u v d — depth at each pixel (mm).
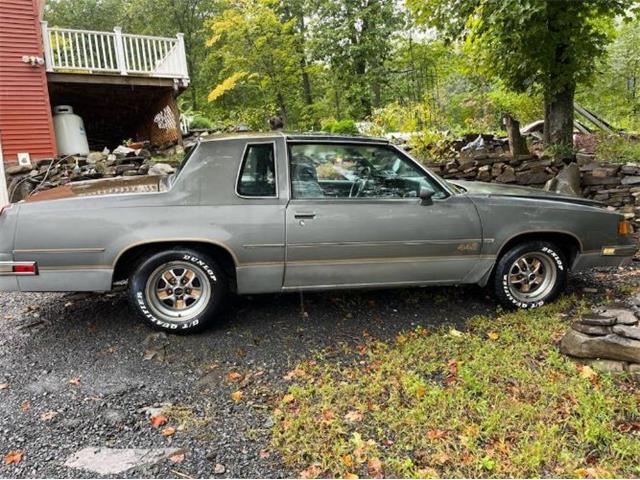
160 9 27672
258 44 19312
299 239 3301
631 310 2965
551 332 3293
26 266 3055
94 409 2531
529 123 13242
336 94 23094
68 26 29328
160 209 3168
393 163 3555
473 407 2434
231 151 3293
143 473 2041
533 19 6094
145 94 11680
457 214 3521
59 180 8297
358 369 2889
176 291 3367
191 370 2932
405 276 3555
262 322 3580
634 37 16797
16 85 8945
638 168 6285
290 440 2230
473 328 3436
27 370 2943
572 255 3834
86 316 3754
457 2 6969
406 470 2016
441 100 20312
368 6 20094
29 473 2043
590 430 2209
